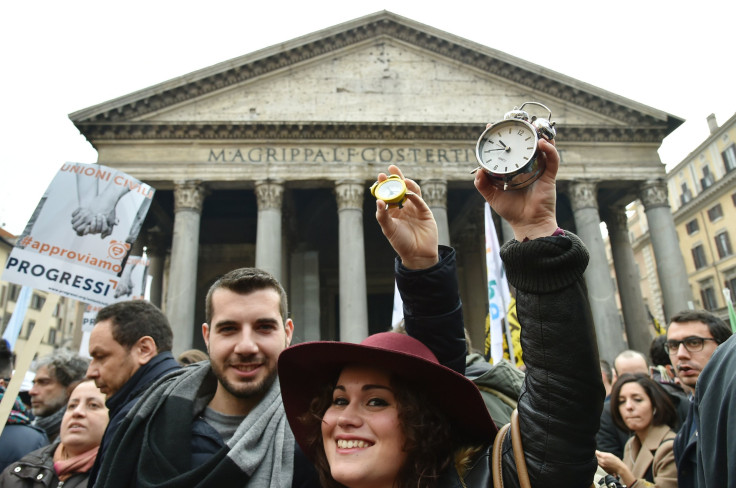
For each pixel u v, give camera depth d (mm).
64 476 4164
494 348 10172
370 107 25938
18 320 11844
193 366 3365
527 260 2053
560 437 1958
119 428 2906
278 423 2861
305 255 32375
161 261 30484
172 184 24906
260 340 2947
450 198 31219
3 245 41094
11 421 5293
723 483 2125
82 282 6441
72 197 6707
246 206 32312
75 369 6270
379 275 34125
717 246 41562
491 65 26766
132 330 4031
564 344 1997
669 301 24500
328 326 33844
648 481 4566
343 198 24609
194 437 2850
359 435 2141
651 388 4824
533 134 2162
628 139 26312
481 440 2363
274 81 26078
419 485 2061
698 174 43812
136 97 24406
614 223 30344
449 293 2631
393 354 2113
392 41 27094
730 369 2186
